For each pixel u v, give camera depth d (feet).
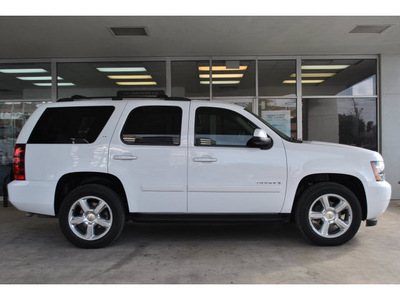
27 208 14.19
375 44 24.27
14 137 28.09
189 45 24.21
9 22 19.57
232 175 13.94
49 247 14.64
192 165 13.96
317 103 27.35
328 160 14.07
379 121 26.99
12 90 27.99
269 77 27.27
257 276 11.36
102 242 14.10
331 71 27.30
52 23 19.77
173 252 13.85
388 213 21.21
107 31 21.16
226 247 14.48
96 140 14.23
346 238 14.15
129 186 14.02
